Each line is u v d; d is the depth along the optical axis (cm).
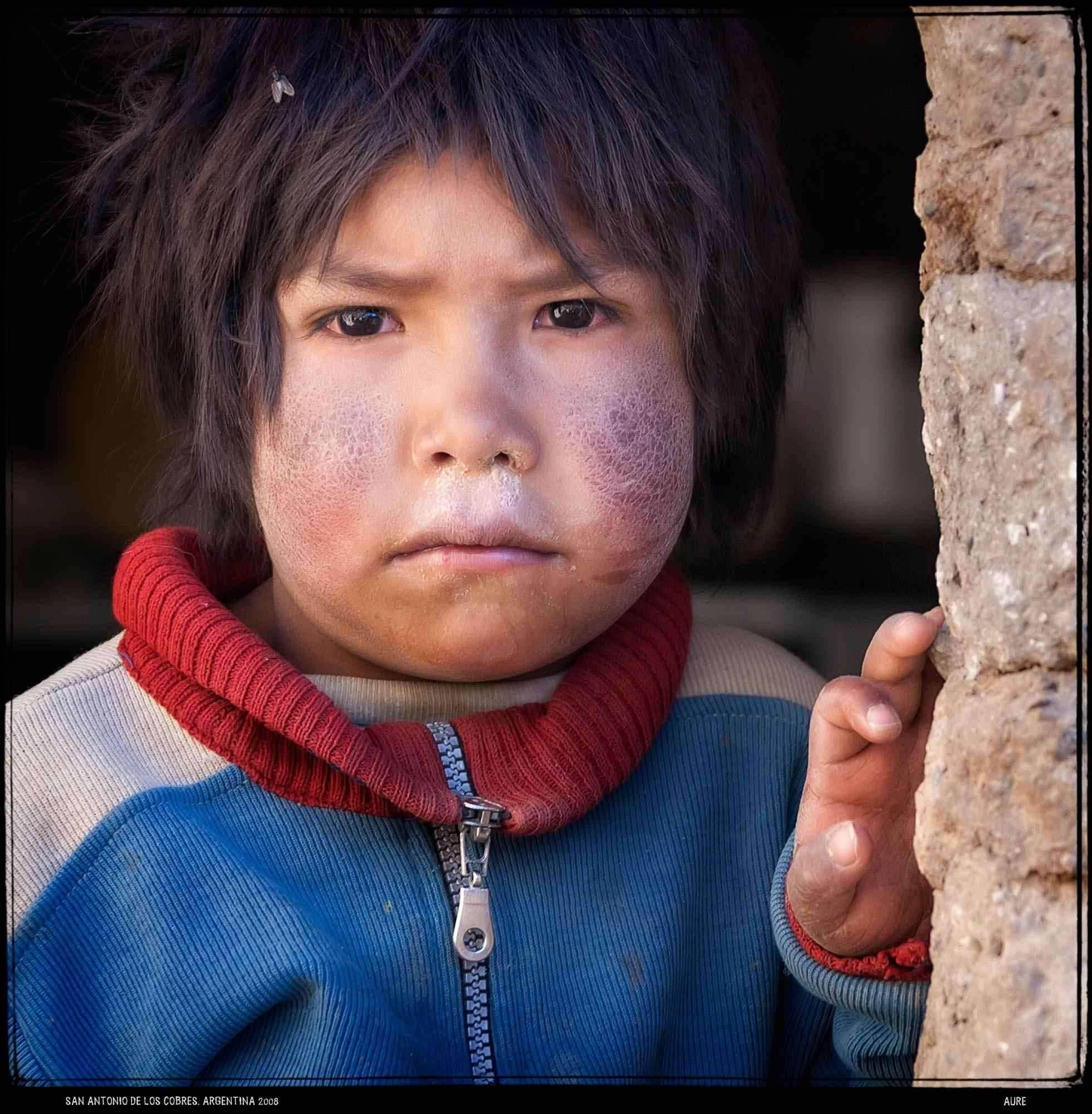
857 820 108
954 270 96
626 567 119
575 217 118
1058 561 87
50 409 254
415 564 115
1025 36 90
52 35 177
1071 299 88
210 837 122
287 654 134
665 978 126
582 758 125
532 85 118
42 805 125
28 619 251
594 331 118
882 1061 116
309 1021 117
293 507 118
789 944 114
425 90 116
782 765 139
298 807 125
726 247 131
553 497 115
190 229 128
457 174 114
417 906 123
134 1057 117
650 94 123
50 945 120
